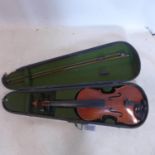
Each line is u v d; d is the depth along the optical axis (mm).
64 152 1656
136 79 1730
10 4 1673
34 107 1618
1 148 1674
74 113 1613
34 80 1685
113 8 1646
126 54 1643
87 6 1645
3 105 1689
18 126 1713
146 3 1570
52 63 1688
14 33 1906
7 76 1724
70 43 1858
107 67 1648
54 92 1636
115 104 1555
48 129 1702
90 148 1647
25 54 1858
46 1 1627
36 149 1668
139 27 1814
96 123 1562
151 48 1793
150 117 1660
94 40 1844
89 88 1601
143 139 1630
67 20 1815
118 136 1652
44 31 1898
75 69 1667
